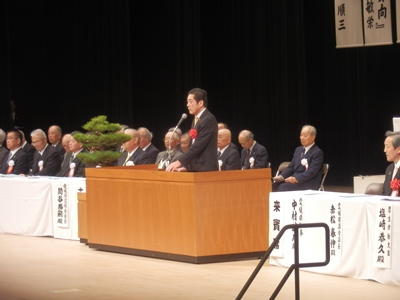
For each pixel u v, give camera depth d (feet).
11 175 35.17
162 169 30.19
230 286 21.72
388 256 21.39
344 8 41.39
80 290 21.66
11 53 56.24
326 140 50.39
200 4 55.21
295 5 49.70
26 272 24.61
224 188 25.29
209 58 55.36
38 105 56.54
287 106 50.60
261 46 51.88
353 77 48.49
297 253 16.69
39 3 56.08
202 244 25.02
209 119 25.68
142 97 56.29
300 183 32.58
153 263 25.54
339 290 20.93
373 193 25.49
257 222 25.84
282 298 20.12
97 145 29.53
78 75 55.42
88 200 28.81
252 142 36.68
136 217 26.96
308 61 50.98
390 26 39.68
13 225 33.58
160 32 54.70
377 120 47.14
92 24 54.70
